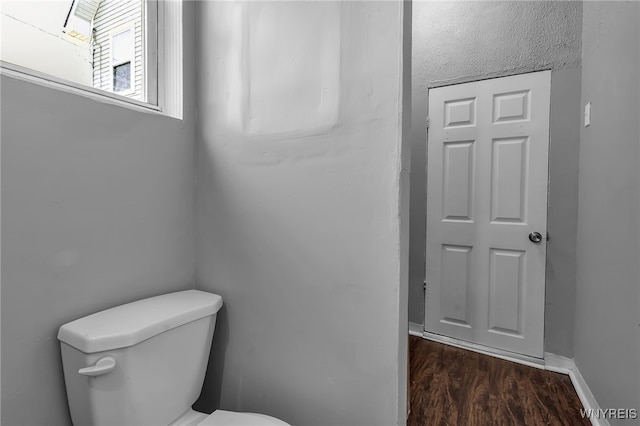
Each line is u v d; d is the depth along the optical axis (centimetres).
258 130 108
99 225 94
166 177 113
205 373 113
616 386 129
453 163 230
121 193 100
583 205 179
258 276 110
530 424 148
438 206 237
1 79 74
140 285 106
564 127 194
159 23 117
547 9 197
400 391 91
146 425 86
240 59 111
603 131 149
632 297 116
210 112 118
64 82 90
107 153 96
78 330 81
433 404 162
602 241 147
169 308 98
